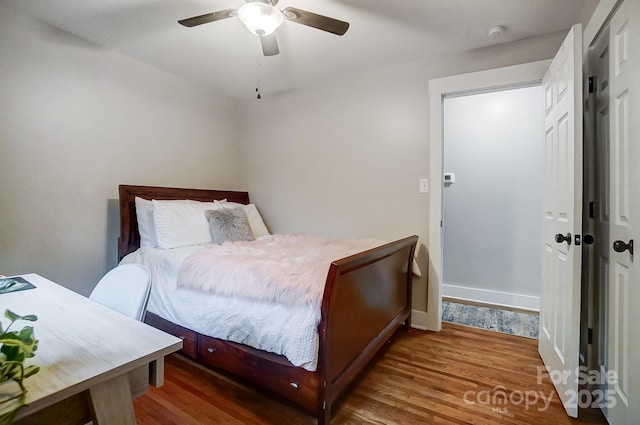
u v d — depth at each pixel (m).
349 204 3.18
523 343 2.53
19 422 0.63
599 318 1.70
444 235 3.86
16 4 2.07
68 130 2.43
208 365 1.93
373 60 2.81
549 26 2.24
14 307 1.11
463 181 3.76
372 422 1.58
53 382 0.66
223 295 1.81
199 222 2.71
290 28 2.29
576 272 1.60
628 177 1.38
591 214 1.79
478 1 1.96
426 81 2.79
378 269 2.05
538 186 3.41
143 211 2.62
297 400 1.54
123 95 2.76
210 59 2.83
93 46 2.56
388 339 2.40
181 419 1.60
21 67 2.18
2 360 0.60
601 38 1.68
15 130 2.17
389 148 2.96
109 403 0.72
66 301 1.19
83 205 2.53
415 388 1.88
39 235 2.29
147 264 2.29
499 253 3.60
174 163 3.20
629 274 1.37
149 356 0.78
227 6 2.06
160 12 2.14
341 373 1.61
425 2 1.97
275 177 3.64
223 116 3.71
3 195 2.12
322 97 3.32
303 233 3.46
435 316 2.77
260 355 1.65
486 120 3.64
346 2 1.97
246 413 1.65
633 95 1.33
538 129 3.41
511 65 2.46
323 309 1.45
